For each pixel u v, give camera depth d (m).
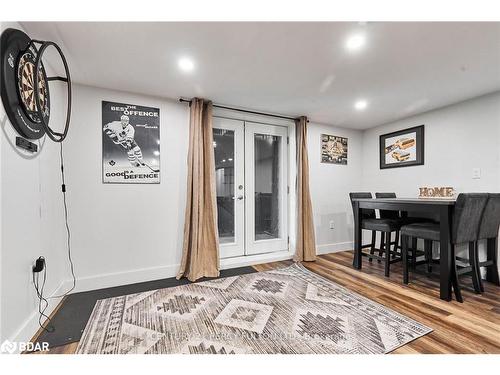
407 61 2.10
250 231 3.61
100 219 2.52
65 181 2.37
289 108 3.27
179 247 2.90
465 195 2.12
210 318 1.89
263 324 1.81
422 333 1.69
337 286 2.53
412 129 3.56
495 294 2.33
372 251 3.51
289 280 2.71
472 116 2.91
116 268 2.58
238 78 2.40
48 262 1.99
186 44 1.83
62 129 2.37
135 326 1.78
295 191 3.72
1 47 1.37
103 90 2.57
